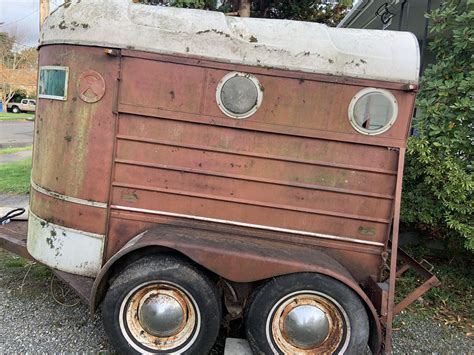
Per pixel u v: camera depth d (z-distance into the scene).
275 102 2.72
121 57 2.73
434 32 4.64
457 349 3.22
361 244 2.81
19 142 15.89
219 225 2.86
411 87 2.64
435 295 4.00
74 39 2.77
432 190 3.95
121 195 2.86
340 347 2.57
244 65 2.70
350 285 2.51
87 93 2.78
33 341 2.93
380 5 6.22
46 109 2.97
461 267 4.52
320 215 2.80
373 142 2.72
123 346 2.61
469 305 3.92
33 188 3.16
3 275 3.94
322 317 2.58
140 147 2.81
